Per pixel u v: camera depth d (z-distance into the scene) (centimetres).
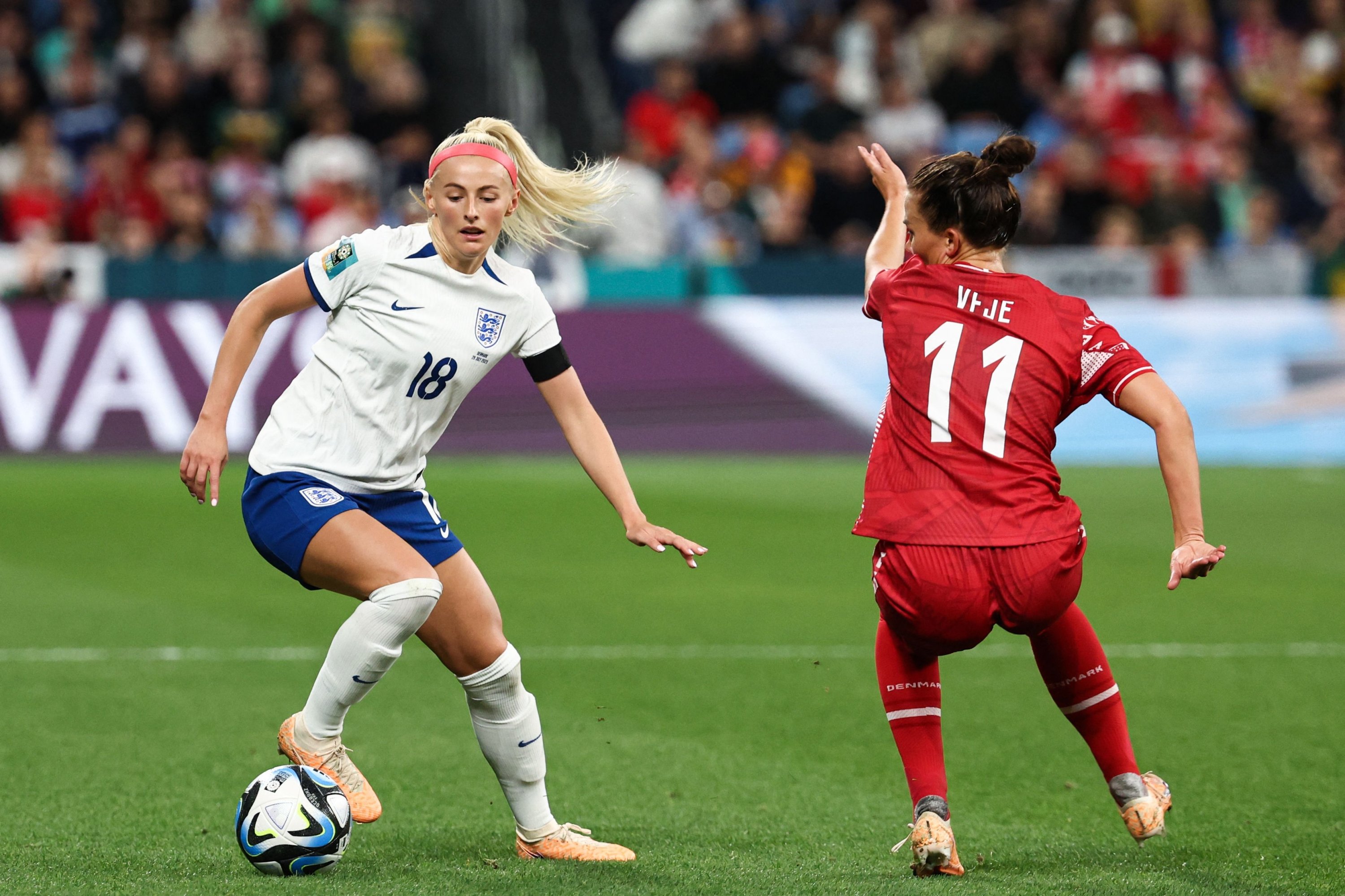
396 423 1333
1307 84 6262
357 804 1368
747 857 1360
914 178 1328
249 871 1273
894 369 1298
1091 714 1354
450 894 1202
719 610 2627
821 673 2194
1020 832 1472
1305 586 2862
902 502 1264
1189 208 5222
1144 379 1257
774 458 4334
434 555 1344
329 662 1312
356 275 1310
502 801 1571
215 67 5344
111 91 5516
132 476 3919
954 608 1248
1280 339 4431
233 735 1831
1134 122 5603
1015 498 1251
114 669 2177
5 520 3372
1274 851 1395
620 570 2970
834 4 6469
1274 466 4388
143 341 4144
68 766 1680
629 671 2194
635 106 5662
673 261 4622
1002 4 6291
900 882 1251
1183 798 1597
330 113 5172
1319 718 1958
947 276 1302
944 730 1898
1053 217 5000
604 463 1377
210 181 5072
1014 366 1264
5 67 5416
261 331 1330
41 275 4178
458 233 1296
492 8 5878
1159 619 2578
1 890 1202
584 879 1259
